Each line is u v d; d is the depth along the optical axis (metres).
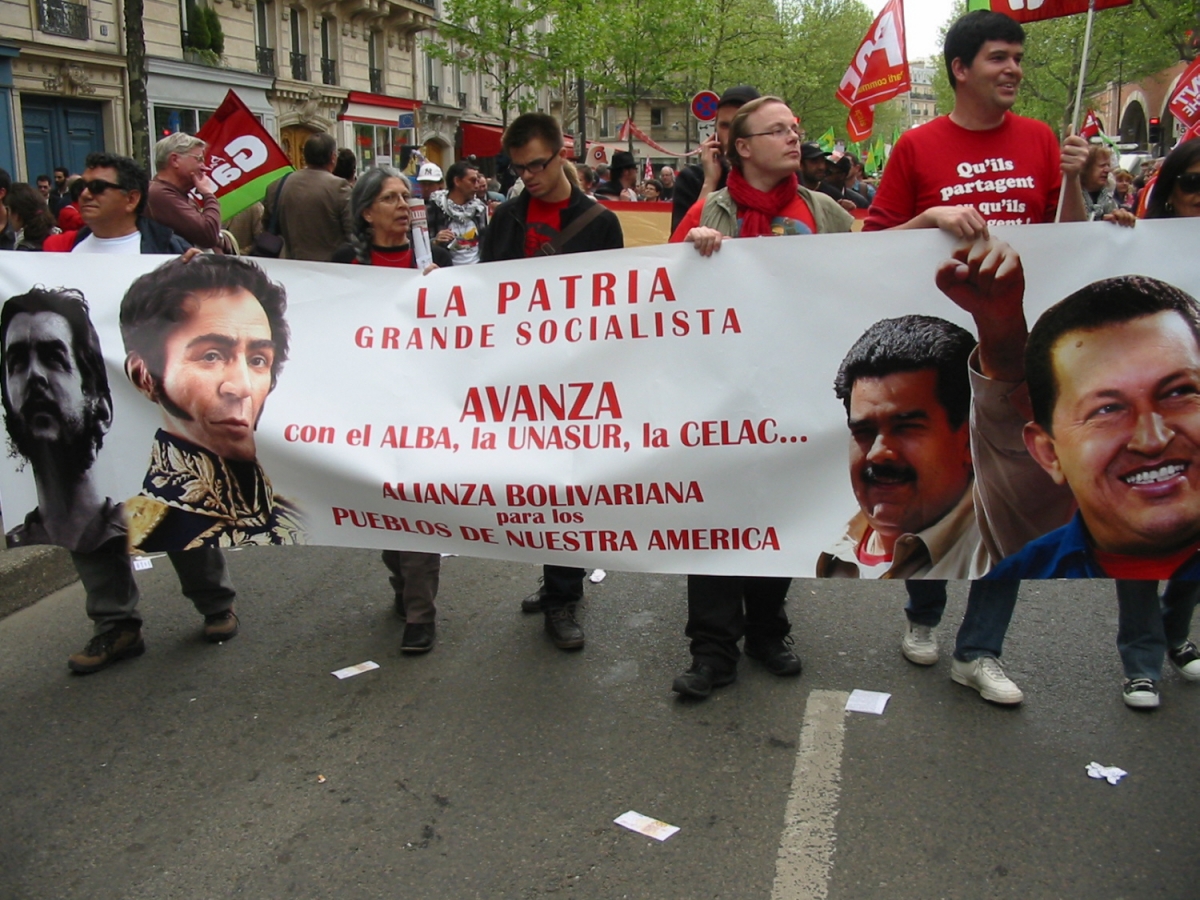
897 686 4.10
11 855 3.15
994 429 3.59
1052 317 3.50
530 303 3.90
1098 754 3.56
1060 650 4.42
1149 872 2.92
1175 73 34.41
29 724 3.97
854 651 4.45
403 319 4.01
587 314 3.86
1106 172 3.65
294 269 4.05
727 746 3.68
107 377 4.15
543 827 3.22
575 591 4.63
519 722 3.90
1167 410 3.43
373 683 4.27
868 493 3.70
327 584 5.48
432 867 3.04
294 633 4.82
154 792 3.48
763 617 4.24
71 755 3.73
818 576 3.76
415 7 33.97
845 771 3.48
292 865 3.07
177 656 4.58
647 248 3.79
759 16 42.22
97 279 4.12
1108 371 3.46
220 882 3.00
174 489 4.17
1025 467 3.58
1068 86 37.81
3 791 3.51
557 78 32.69
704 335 3.77
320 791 3.46
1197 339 3.40
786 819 3.21
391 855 3.11
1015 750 3.59
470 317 3.96
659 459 3.82
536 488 3.88
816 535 3.76
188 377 4.11
